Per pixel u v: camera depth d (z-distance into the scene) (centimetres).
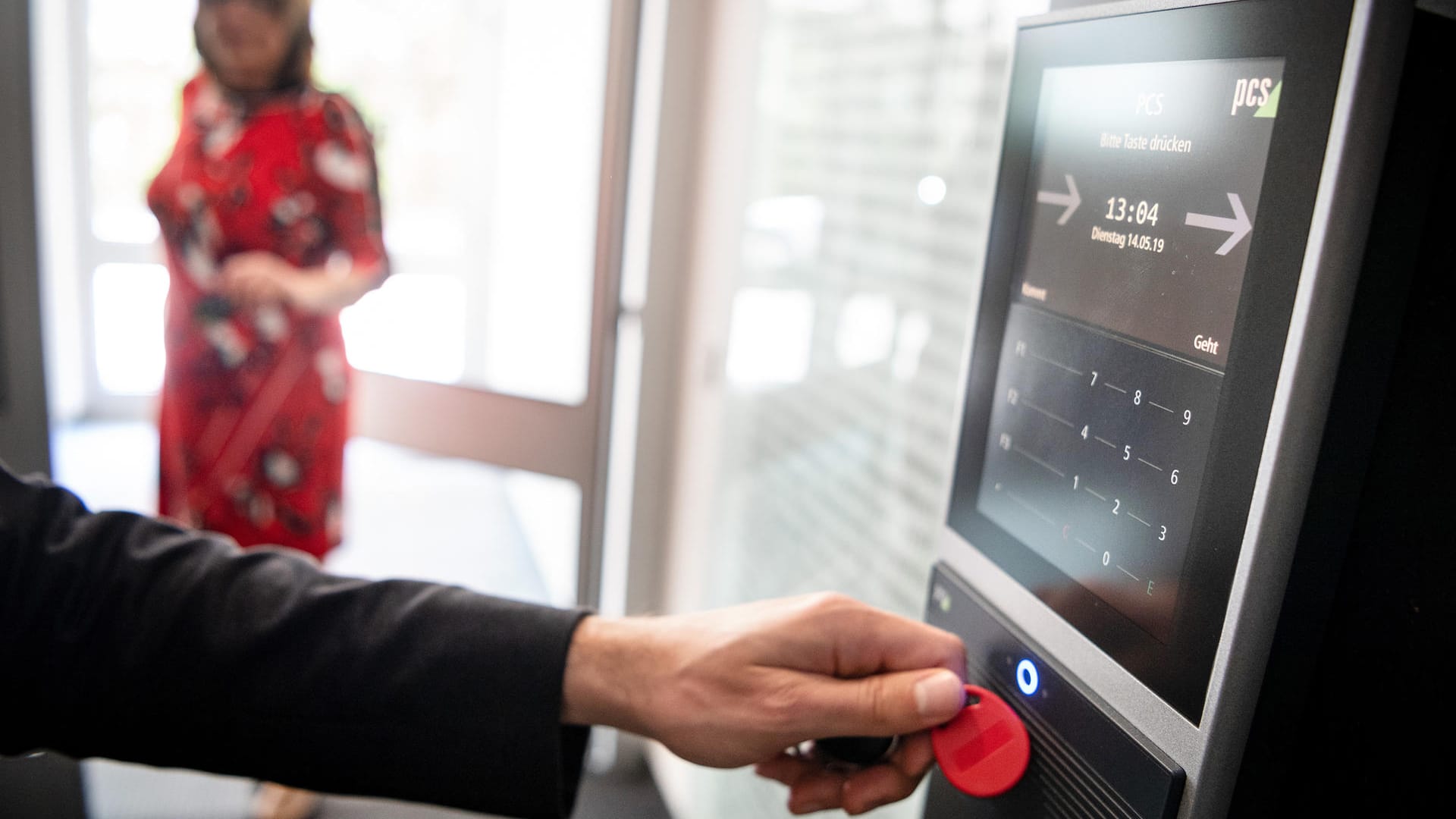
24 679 46
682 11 144
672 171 150
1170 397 34
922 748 45
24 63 109
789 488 116
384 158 182
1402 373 30
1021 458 43
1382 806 34
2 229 111
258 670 46
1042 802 39
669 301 156
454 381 183
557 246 175
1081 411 39
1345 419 29
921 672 42
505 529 233
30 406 117
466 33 175
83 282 238
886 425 93
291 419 149
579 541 177
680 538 157
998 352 45
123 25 196
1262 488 30
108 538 49
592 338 166
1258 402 30
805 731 43
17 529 47
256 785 158
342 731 46
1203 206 33
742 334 130
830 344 105
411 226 183
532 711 45
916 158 87
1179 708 33
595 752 177
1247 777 32
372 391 189
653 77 150
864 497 98
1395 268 29
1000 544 44
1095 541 37
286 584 49
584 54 168
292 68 137
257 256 142
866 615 45
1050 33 42
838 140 103
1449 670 33
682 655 45
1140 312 36
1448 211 29
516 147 175
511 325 181
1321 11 29
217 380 148
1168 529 34
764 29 122
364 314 187
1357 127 27
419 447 188
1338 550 31
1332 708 32
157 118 203
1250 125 31
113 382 253
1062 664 39
